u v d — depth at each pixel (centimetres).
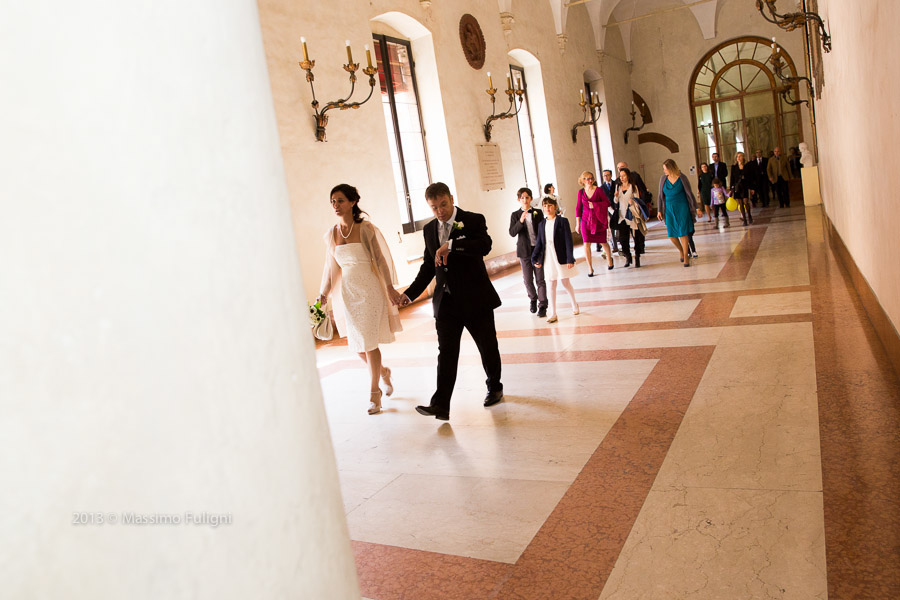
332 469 76
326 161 862
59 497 44
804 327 502
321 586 69
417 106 1181
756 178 1950
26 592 42
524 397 448
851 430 308
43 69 45
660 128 2262
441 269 417
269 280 65
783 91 2089
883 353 409
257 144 66
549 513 279
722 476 285
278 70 802
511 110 1438
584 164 1828
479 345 439
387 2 1038
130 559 48
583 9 1905
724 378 417
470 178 1248
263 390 62
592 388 444
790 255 878
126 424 48
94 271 47
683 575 219
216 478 55
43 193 45
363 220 475
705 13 2123
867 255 497
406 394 507
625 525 258
